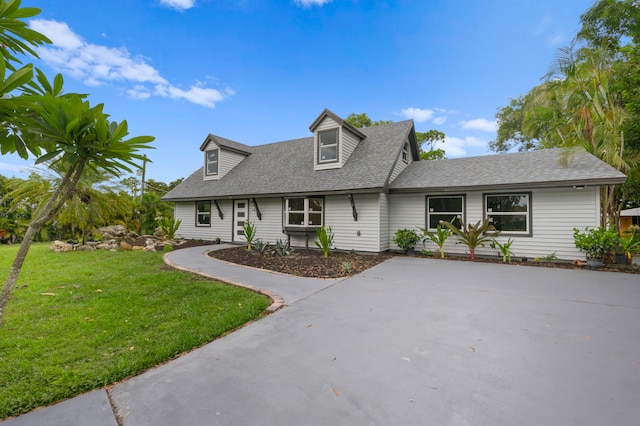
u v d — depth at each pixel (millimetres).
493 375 2359
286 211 10930
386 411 1916
